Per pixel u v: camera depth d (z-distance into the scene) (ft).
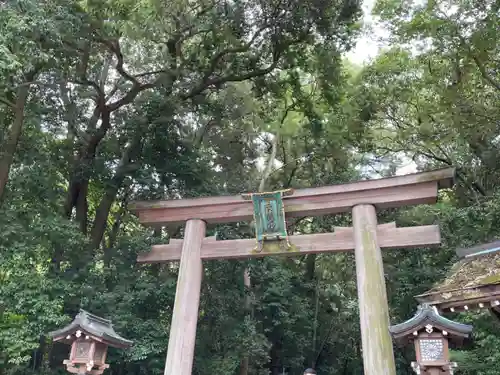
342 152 61.87
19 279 32.40
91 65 46.11
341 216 60.54
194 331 30.40
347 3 42.98
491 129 44.24
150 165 46.65
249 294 50.62
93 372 23.66
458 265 21.93
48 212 37.60
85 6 34.83
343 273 66.33
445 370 19.26
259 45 47.32
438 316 19.81
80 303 36.45
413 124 55.83
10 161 36.73
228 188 54.60
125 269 41.34
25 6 27.61
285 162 65.92
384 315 26.73
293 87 55.01
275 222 31.65
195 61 47.52
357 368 62.28
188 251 32.86
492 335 30.86
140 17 36.27
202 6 42.83
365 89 53.62
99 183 48.08
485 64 43.93
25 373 36.17
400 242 28.89
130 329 37.86
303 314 58.03
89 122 47.57
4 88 32.63
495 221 40.24
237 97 59.06
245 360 47.98
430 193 29.53
